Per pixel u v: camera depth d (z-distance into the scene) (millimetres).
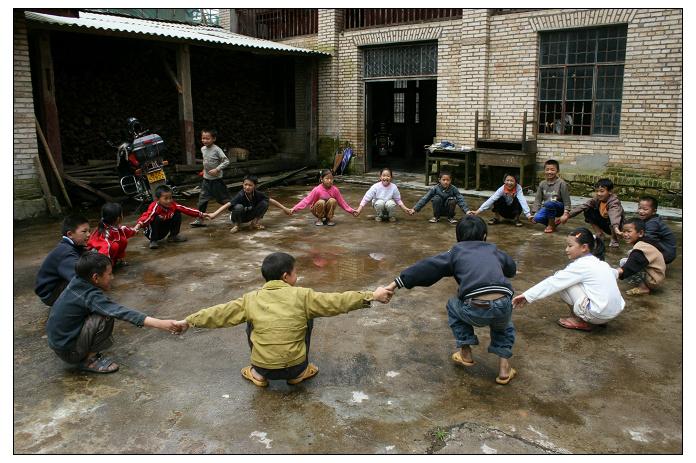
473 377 3303
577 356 3574
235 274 5293
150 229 6133
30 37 8461
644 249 4547
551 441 2678
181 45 10000
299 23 13242
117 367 3400
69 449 2617
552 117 9688
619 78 8859
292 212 7273
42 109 8328
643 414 2908
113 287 4918
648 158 8695
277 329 3029
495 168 10086
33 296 4750
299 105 13375
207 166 7500
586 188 9289
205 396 3098
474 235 3312
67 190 8789
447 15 10844
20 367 3447
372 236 6836
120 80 10820
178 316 4262
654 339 3820
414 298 4637
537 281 5082
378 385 3211
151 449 2623
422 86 14406
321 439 2695
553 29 9289
